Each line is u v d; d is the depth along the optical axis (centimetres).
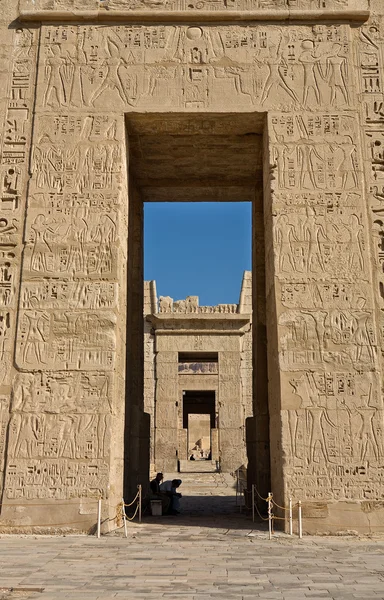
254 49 1248
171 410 2664
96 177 1180
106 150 1194
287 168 1180
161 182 1581
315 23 1259
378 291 1128
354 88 1221
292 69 1233
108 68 1238
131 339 1477
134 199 1576
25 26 1273
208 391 3350
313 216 1157
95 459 1038
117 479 1099
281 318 1106
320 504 1014
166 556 788
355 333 1098
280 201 1164
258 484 1358
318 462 1034
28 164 1192
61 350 1093
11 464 1037
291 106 1212
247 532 1031
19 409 1064
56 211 1162
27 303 1118
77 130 1204
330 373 1077
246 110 1212
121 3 1273
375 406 1061
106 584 618
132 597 562
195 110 1211
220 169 1518
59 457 1039
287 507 1016
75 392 1071
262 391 1412
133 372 1458
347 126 1201
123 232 1199
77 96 1222
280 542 925
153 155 1430
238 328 2745
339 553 828
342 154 1187
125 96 1222
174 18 1261
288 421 1055
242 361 2748
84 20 1266
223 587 606
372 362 1082
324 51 1241
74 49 1250
